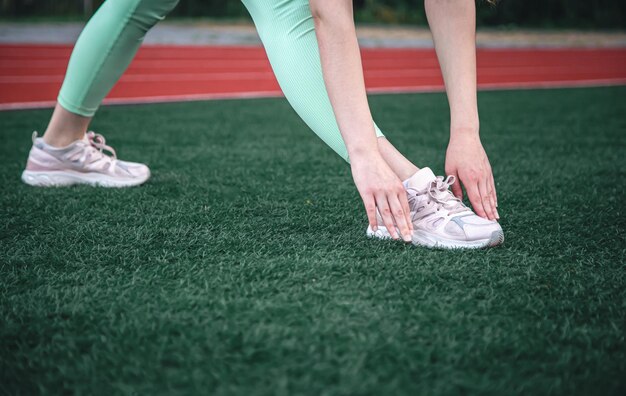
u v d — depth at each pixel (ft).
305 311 3.95
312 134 12.00
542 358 3.41
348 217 6.19
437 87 24.20
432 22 5.24
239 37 48.03
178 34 48.44
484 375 3.22
